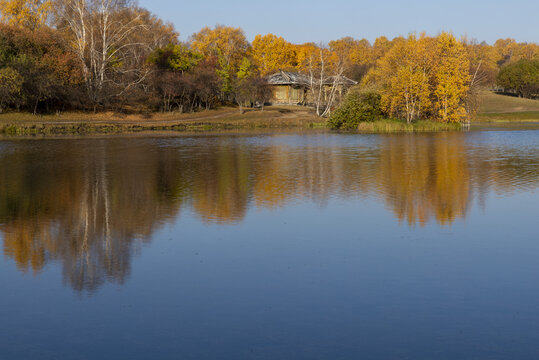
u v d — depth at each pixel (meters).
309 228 15.34
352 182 23.62
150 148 42.69
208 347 8.15
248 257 12.62
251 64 120.88
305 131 67.94
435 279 11.00
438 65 72.88
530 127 76.06
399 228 15.28
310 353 7.93
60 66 75.81
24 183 24.08
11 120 69.12
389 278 11.09
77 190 22.03
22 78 69.25
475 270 11.56
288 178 25.03
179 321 9.09
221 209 17.98
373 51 156.88
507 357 7.76
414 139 51.69
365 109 71.19
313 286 10.66
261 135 59.91
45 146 44.62
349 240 14.04
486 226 15.44
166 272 11.60
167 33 122.38
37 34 80.12
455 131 66.12
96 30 84.38
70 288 10.70
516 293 10.19
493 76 156.75
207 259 12.49
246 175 26.20
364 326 8.81
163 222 16.22
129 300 10.05
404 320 9.02
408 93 70.25
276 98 110.69
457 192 20.92
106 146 44.72
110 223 16.11
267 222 16.11
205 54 132.38
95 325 8.98
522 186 22.30
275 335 8.52
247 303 9.83
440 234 14.60
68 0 81.88
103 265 12.13
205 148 42.53
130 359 7.82
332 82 100.44
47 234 14.87
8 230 15.31
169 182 24.08
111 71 85.94
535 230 14.92
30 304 9.91
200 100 98.12
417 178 24.77
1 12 97.94
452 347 8.06
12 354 7.99
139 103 91.44
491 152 37.62
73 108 81.00
